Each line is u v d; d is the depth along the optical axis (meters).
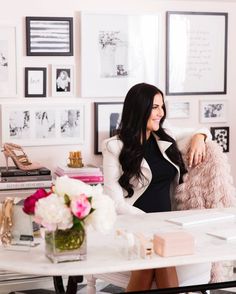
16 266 1.83
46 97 3.69
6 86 3.59
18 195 3.33
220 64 4.04
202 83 4.01
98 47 3.74
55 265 1.84
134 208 2.81
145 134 2.94
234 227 2.32
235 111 4.13
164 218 2.48
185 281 2.57
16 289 3.58
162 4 3.86
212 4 3.98
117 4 3.77
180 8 3.91
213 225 2.36
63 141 3.73
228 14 4.03
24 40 3.61
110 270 1.82
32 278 3.62
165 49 3.90
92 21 3.71
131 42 3.80
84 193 1.87
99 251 1.99
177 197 2.97
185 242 1.95
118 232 2.01
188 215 2.55
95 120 3.78
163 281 2.43
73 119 3.74
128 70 3.82
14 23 3.56
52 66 3.67
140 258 1.91
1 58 3.56
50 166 3.73
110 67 3.78
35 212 1.86
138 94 2.92
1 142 3.61
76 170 3.45
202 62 3.99
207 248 2.03
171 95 3.95
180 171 3.00
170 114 3.96
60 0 3.65
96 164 3.83
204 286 2.18
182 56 3.94
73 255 1.87
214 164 2.90
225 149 4.11
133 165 2.90
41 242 2.10
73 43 3.70
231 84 4.10
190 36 3.94
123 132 2.95
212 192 2.88
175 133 3.14
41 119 3.68
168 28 3.88
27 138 3.66
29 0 3.59
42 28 3.62
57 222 1.81
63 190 1.87
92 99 3.78
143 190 2.95
